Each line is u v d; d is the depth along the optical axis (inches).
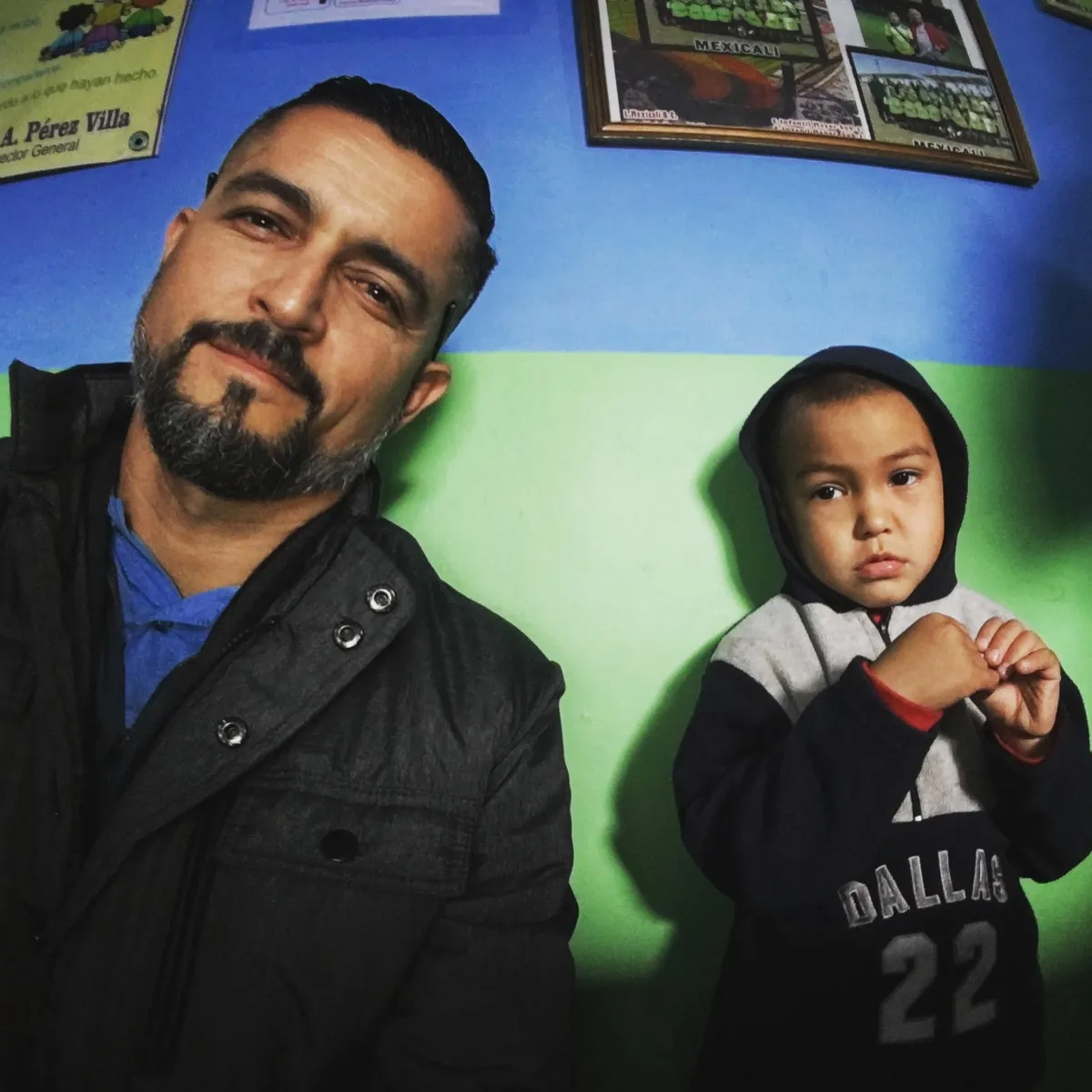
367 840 22.6
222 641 23.6
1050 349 37.4
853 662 23.9
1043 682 23.9
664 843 30.5
